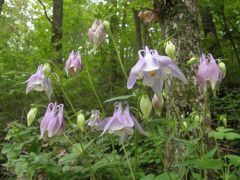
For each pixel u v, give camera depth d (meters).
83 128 0.31
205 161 0.27
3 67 0.90
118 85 1.07
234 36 1.24
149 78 0.25
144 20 0.48
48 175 0.38
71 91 0.81
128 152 0.40
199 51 0.45
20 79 0.76
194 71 0.43
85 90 0.88
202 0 1.13
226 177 0.33
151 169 0.47
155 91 0.25
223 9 1.17
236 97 0.91
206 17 1.22
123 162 0.38
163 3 0.46
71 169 0.38
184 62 0.43
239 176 0.35
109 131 0.27
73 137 0.43
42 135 0.30
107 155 0.38
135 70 0.24
